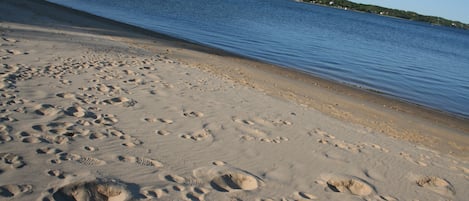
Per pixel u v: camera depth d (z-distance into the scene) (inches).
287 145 227.1
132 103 252.1
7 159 150.6
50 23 598.5
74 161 158.7
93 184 142.1
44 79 271.0
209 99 297.0
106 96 257.0
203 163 180.9
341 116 351.9
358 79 579.2
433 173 227.3
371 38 1453.0
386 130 333.1
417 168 230.7
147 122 222.7
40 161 153.5
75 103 232.5
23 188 132.7
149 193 143.9
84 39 494.6
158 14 1149.1
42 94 238.4
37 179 139.7
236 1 3041.3
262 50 729.6
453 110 474.9
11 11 647.8
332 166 207.5
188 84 332.5
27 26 516.1
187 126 227.9
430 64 901.2
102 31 629.9
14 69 282.4
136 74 333.7
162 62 414.9
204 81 357.7
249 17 1505.9
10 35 419.5
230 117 260.5
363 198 175.9
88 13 883.4
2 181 134.6
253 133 237.3
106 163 162.1
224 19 1263.5
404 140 307.6
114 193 141.0
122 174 154.9
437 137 345.1
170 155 183.3
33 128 185.2
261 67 551.2
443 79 695.1
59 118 204.2
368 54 906.7
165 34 763.4
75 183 139.6
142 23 904.9
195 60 503.2
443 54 1246.9
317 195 170.1
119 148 180.1
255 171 183.6
